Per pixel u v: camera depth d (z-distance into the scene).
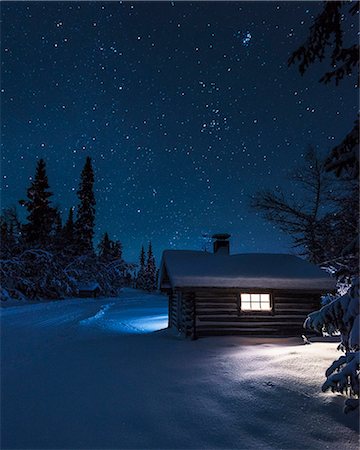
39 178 45.38
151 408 5.89
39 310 29.34
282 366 7.61
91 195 57.41
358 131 5.19
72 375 8.07
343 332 6.09
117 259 64.06
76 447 4.54
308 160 21.25
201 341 12.45
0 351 11.36
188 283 12.86
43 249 42.03
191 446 4.58
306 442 4.64
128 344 12.34
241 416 5.49
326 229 20.02
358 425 4.94
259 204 21.78
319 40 5.73
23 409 5.89
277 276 13.64
